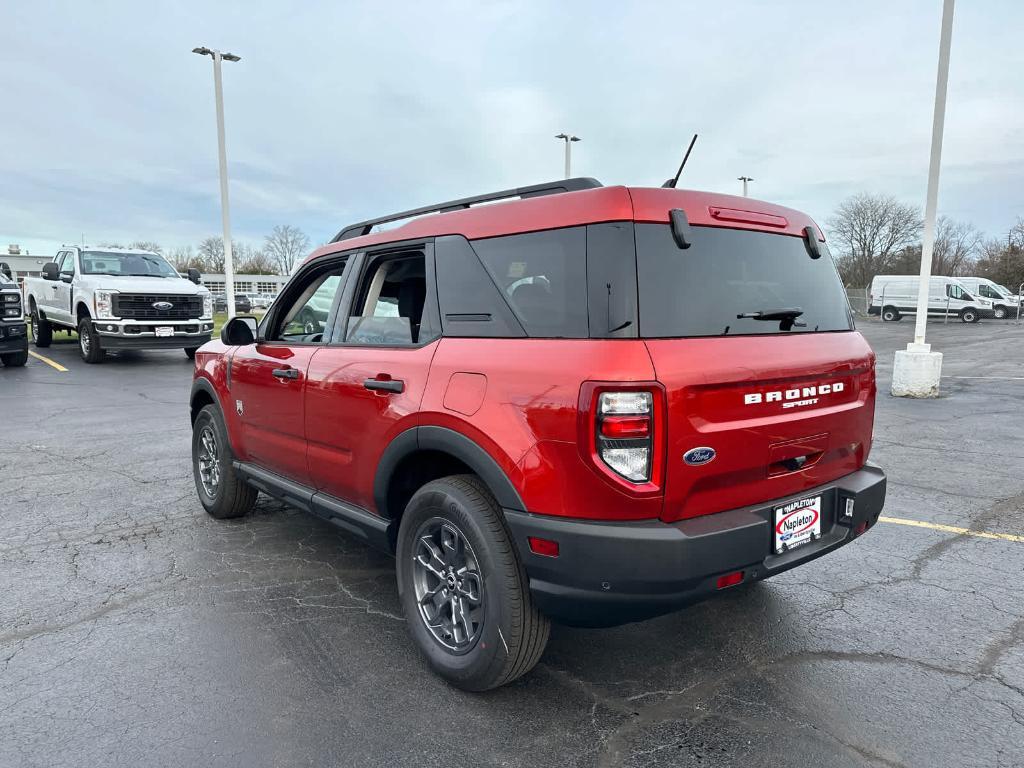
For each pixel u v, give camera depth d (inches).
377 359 119.6
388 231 128.6
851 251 2527.1
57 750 91.7
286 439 147.8
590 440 86.0
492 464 96.4
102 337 540.4
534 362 93.4
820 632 125.0
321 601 137.1
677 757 90.5
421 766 88.9
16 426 319.0
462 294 108.7
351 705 102.3
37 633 123.6
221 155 757.3
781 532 100.7
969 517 189.2
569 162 1180.5
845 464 116.3
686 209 97.3
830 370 108.8
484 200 119.6
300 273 153.7
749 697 104.6
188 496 209.0
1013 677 109.8
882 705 102.3
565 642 122.0
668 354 88.4
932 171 406.9
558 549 90.2
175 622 128.0
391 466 115.4
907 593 141.3
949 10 392.8
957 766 88.7
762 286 105.7
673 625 128.0
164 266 613.6
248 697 104.2
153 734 95.2
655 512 88.4
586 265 92.0
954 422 334.0
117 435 299.4
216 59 737.0
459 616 107.3
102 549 164.6
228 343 164.6
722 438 92.0
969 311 1357.0
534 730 96.5
